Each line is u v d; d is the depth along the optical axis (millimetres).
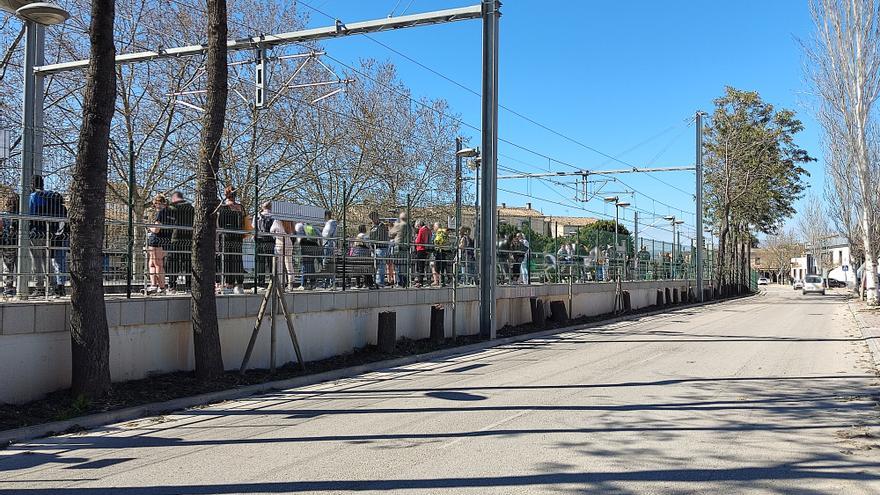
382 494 5688
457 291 19859
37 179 10250
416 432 8023
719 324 25500
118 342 10422
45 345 9398
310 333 14266
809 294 63469
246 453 7102
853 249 44625
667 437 7660
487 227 19094
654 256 39781
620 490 5762
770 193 53125
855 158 35125
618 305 30797
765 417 8734
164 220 11898
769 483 5953
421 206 34156
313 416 9094
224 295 12312
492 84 18938
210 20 11547
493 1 18812
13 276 9695
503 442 7473
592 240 31672
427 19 14414
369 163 32469
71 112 23000
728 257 55906
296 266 14773
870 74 33656
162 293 11711
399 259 18125
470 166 29000
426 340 18047
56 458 6957
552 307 24875
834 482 5973
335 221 16172
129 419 8922
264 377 12016
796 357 15203
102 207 9477
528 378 12266
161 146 23297
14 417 8430
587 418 8703
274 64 27875
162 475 6309
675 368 13414
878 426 8164
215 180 11398
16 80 22609
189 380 11055
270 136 26938
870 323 24094
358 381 12328
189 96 25734
